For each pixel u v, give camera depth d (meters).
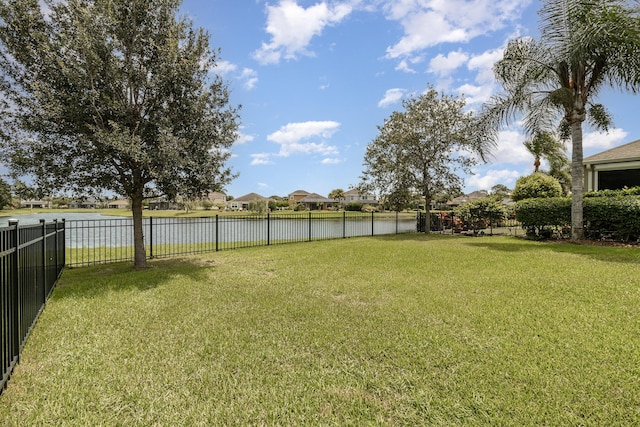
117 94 6.01
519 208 10.95
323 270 6.32
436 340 3.03
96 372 2.54
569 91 8.97
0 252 2.28
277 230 19.62
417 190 14.49
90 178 6.09
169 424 1.96
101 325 3.54
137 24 6.13
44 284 4.28
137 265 6.88
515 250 8.28
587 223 9.75
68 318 3.75
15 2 5.24
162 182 6.31
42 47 5.19
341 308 4.02
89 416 2.04
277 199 74.50
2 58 5.38
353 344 2.99
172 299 4.50
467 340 3.02
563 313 3.64
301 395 2.23
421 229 16.33
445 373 2.46
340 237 13.85
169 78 6.07
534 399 2.11
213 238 16.78
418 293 4.60
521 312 3.71
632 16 7.48
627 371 2.41
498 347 2.85
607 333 3.08
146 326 3.50
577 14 8.14
